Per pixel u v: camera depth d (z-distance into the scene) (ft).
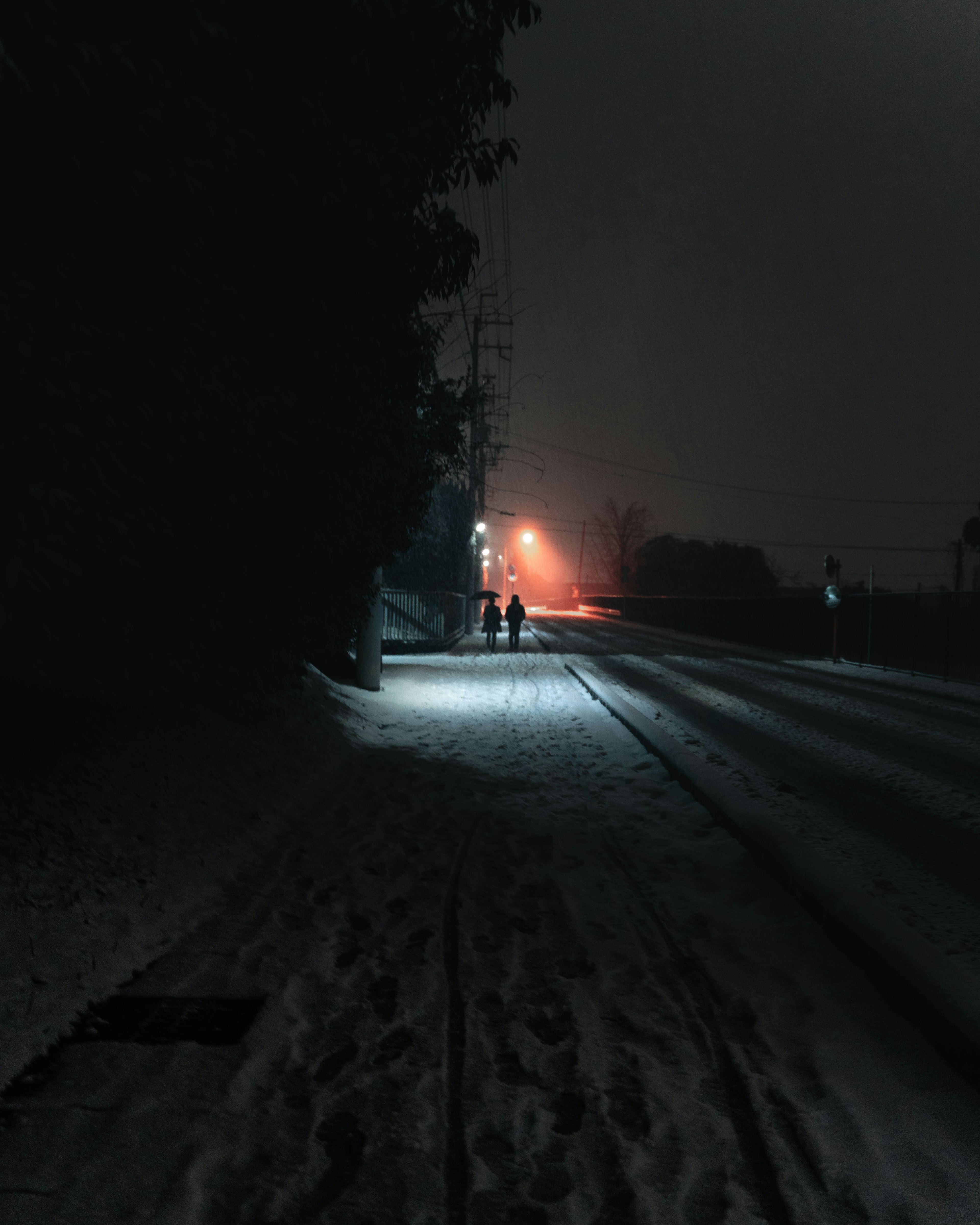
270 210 14.19
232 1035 9.87
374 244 17.19
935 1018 9.89
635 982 11.75
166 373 12.54
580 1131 8.13
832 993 11.43
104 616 16.03
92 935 11.66
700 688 54.70
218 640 20.54
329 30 14.47
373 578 31.07
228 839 17.26
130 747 18.58
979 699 50.98
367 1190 7.18
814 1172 7.50
